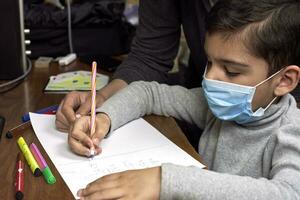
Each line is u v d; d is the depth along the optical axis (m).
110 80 1.14
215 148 0.91
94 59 1.37
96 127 0.81
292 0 0.79
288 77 0.82
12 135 0.82
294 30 0.78
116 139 0.83
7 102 1.01
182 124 1.02
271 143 0.80
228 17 0.76
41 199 0.63
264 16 0.76
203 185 0.63
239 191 0.63
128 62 1.15
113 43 1.46
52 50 1.40
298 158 0.71
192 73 1.24
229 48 0.77
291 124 0.78
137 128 0.88
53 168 0.71
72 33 1.41
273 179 0.67
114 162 0.74
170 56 1.20
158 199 0.62
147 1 1.15
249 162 0.84
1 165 0.72
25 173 0.69
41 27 1.37
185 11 1.10
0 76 1.15
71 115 0.84
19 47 1.15
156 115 0.97
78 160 0.74
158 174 0.64
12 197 0.63
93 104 0.82
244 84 0.80
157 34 1.16
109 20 1.43
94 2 1.52
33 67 1.29
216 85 0.82
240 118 0.85
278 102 0.83
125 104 0.91
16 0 1.12
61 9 1.43
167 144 0.81
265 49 0.76
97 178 0.67
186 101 0.98
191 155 0.77
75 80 1.16
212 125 0.95
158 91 0.99
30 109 0.97
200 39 1.08
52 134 0.83
